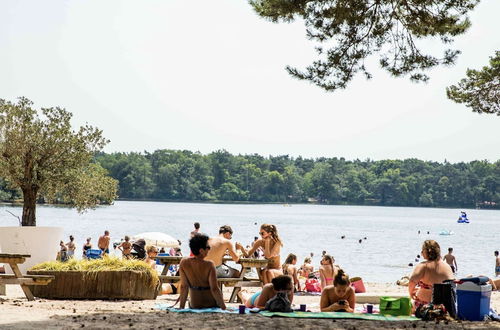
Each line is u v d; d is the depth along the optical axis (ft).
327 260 86.94
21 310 54.03
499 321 53.72
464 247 341.21
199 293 54.70
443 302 53.31
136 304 64.39
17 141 161.27
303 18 82.23
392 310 55.62
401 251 289.74
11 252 85.15
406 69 84.64
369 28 82.84
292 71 85.10
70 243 170.60
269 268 72.28
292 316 51.90
